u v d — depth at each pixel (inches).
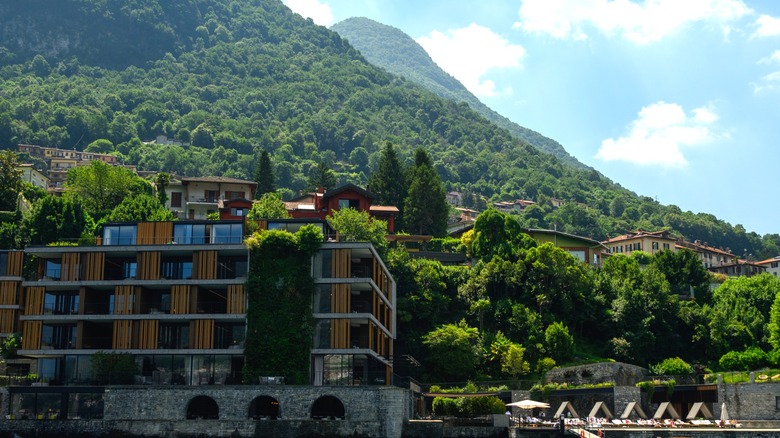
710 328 4950.8
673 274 5816.9
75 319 3531.0
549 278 4997.5
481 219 5629.9
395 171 7234.3
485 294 4948.3
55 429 3238.2
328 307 3447.3
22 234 5196.9
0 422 3255.4
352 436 3125.0
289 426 3147.1
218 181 7042.3
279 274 3464.6
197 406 3400.6
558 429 3129.9
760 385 3732.8
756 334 5157.5
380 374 3636.8
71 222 5280.5
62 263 3595.0
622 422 3481.8
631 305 4963.1
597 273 5502.0
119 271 3671.3
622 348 4758.9
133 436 3201.3
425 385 4148.6
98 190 6668.3
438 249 6269.7
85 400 3344.0
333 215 5556.1
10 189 6225.4
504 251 5241.1
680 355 4921.3
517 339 4603.8
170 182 7111.2
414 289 4783.5
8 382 3516.2
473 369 4365.2
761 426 3494.1
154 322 3484.3
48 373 3535.9
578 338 5007.4
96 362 3417.8
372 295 3624.5
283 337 3393.2
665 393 3998.5
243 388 3250.5
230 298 3472.0
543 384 4025.6
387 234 6304.1
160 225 3676.2
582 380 4293.8
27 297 3587.6
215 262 3518.7
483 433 3230.8
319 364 3405.5
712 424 3447.3
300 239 3491.6
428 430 3144.7
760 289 5871.1
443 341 4323.3
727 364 4557.1
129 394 3292.3
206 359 3454.7
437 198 6865.2
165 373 3449.8
